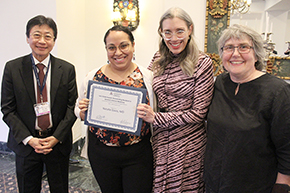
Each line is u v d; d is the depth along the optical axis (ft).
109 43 4.11
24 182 5.17
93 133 4.60
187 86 4.28
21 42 8.96
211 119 3.97
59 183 5.53
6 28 9.07
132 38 4.31
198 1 9.50
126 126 4.17
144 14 10.44
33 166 5.13
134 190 4.44
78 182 7.89
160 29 4.48
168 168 4.50
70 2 9.74
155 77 4.65
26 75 4.93
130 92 4.11
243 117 3.51
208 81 4.21
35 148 4.88
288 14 8.73
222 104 3.92
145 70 4.71
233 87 3.84
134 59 10.85
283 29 8.88
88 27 11.15
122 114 4.17
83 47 11.14
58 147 5.29
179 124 4.27
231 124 3.60
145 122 4.54
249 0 8.57
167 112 4.43
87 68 11.43
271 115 3.35
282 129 3.26
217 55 9.37
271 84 3.42
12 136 5.22
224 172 3.68
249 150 3.44
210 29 9.39
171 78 4.43
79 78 10.87
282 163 3.39
